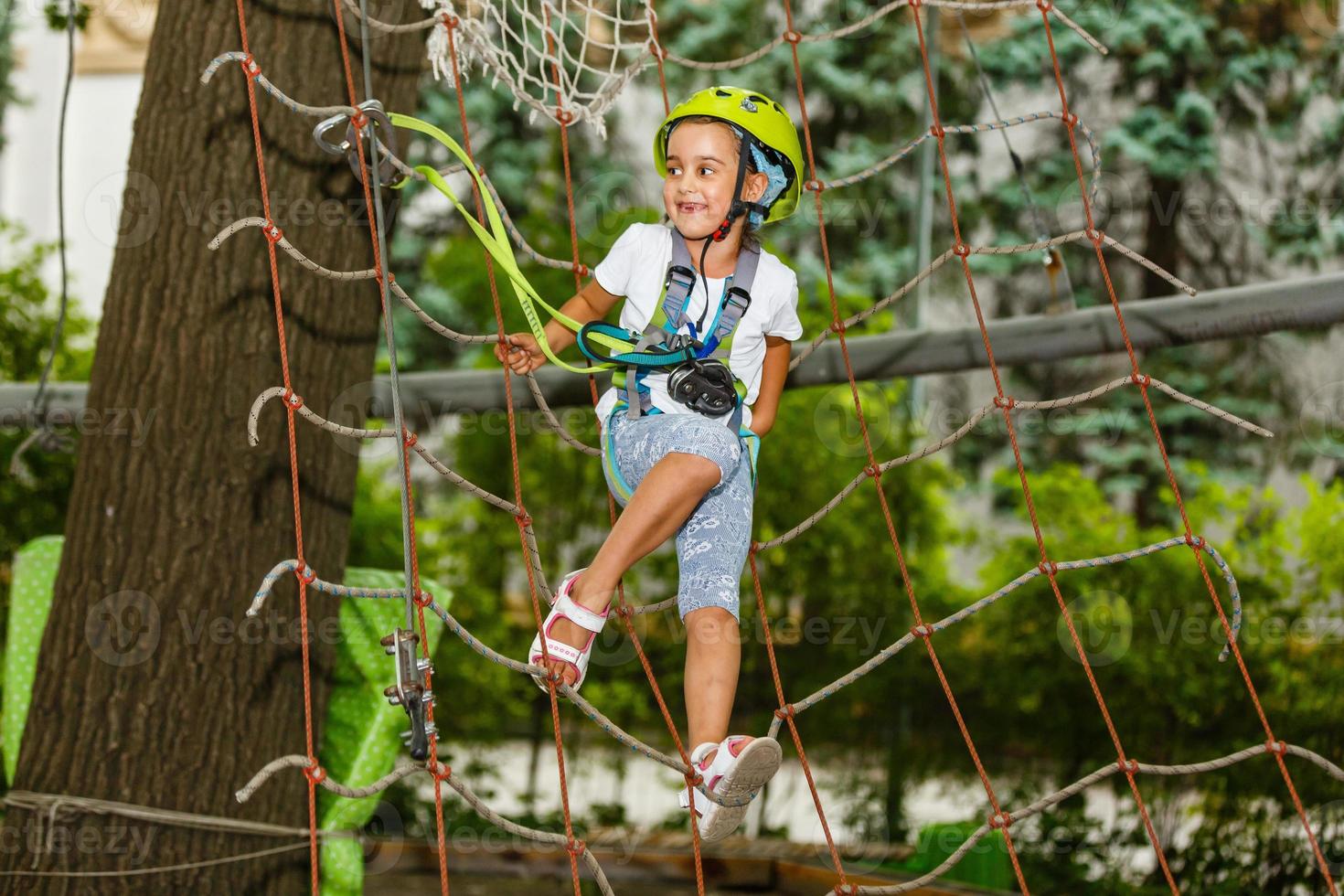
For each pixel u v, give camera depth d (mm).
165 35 3764
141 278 3715
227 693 3689
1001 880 6234
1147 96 12938
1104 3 12562
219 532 3686
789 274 2861
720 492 2627
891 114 13469
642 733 8203
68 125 14789
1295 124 12680
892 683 7379
